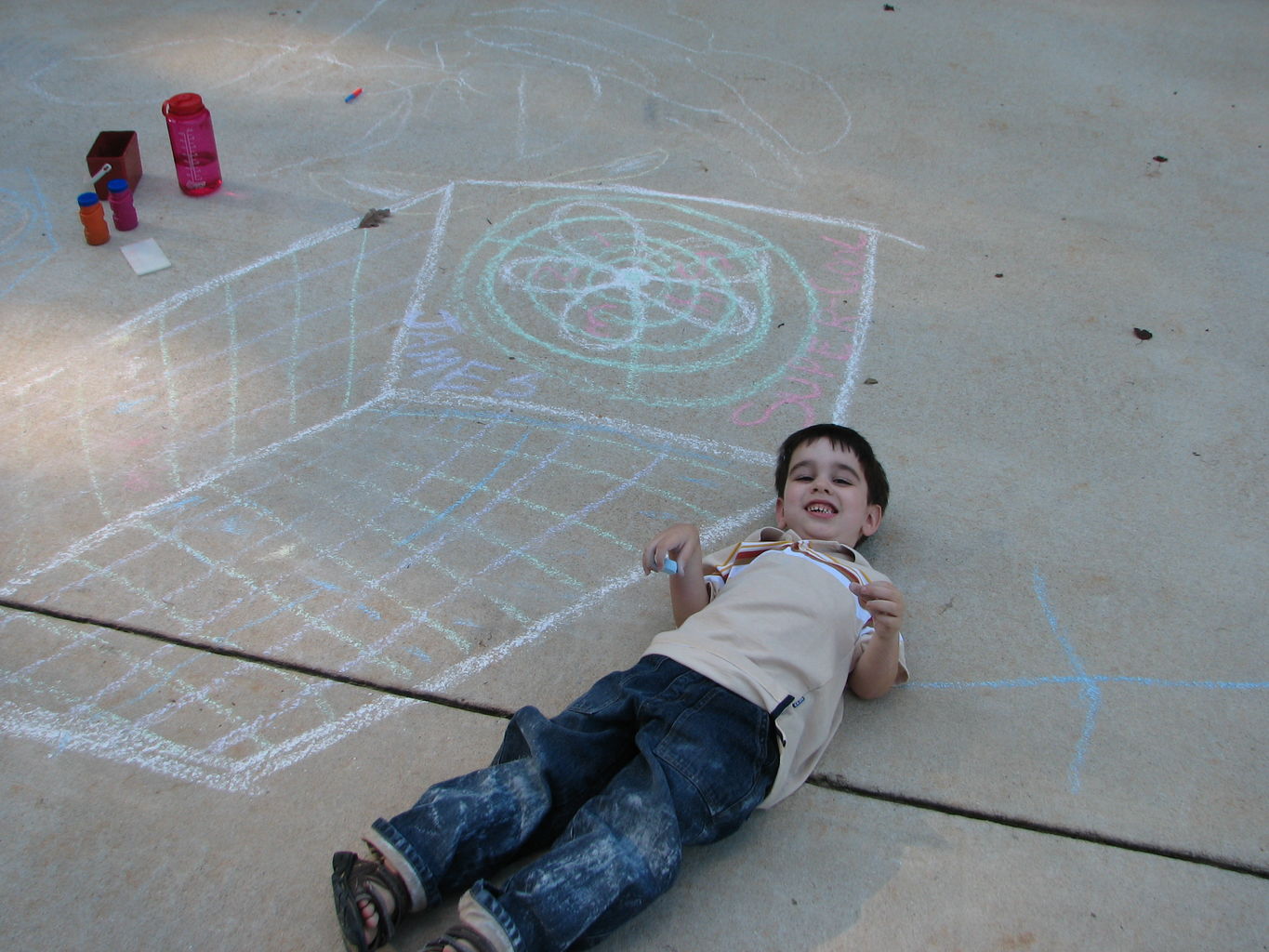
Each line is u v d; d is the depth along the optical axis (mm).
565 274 3555
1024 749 2217
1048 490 2838
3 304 3305
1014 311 3457
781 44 4988
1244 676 2383
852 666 2246
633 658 2383
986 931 1924
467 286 3482
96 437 2875
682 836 1876
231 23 4988
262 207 3793
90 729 2184
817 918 1931
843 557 2391
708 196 3955
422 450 2891
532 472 2844
